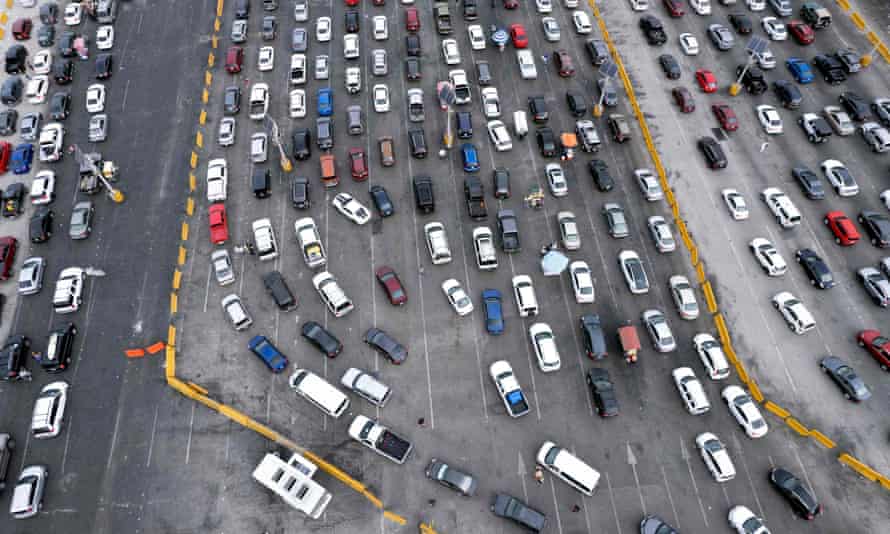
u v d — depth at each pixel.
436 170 60.09
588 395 47.56
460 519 42.38
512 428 46.09
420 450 45.06
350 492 43.44
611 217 55.31
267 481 40.47
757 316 51.31
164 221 57.03
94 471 44.41
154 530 42.12
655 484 43.75
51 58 68.69
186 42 71.06
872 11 73.50
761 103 65.38
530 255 54.78
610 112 64.56
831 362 48.00
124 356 49.59
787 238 55.78
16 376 47.69
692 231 56.28
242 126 63.56
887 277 52.66
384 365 49.00
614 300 52.22
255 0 74.25
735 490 43.41
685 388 46.31
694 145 62.16
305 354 49.47
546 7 73.19
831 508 42.62
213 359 49.31
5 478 43.88
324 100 63.06
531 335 49.56
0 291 52.72
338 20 73.06
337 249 55.09
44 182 57.59
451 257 54.47
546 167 59.66
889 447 45.16
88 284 53.28
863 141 62.28
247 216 57.16
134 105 65.38
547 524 42.12
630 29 72.38
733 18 71.88
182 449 45.25
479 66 66.62
